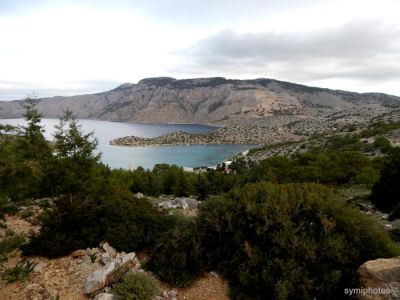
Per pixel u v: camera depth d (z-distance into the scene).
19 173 8.11
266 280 7.72
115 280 8.05
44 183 12.78
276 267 7.96
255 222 9.25
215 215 9.84
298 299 7.28
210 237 9.78
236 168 105.94
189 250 9.09
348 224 8.63
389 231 14.09
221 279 8.71
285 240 8.27
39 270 8.82
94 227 11.05
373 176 39.03
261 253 8.51
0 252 7.78
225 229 9.64
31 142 12.47
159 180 49.69
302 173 45.62
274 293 7.48
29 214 13.98
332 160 52.34
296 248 8.14
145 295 7.45
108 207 11.96
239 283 8.34
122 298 7.16
